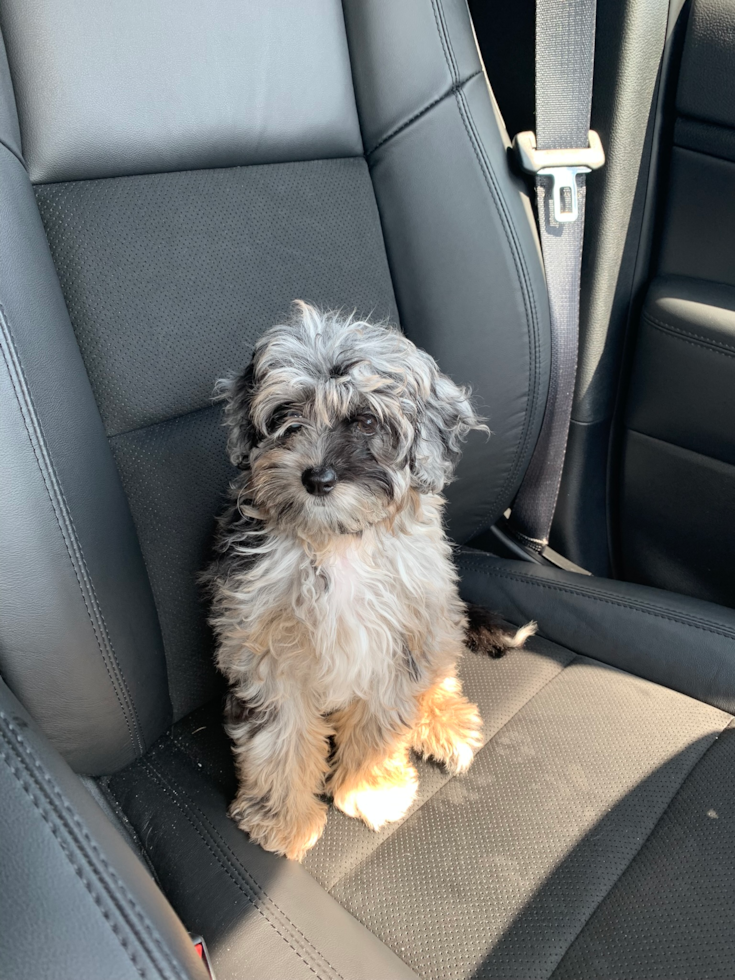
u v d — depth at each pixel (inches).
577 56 24.5
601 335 29.4
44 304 18.5
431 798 22.3
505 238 25.5
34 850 11.1
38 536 17.7
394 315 26.8
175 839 21.0
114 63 20.0
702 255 27.7
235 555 23.3
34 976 10.1
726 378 26.5
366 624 23.3
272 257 23.7
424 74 24.0
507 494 30.2
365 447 22.9
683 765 22.2
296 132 23.5
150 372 21.7
